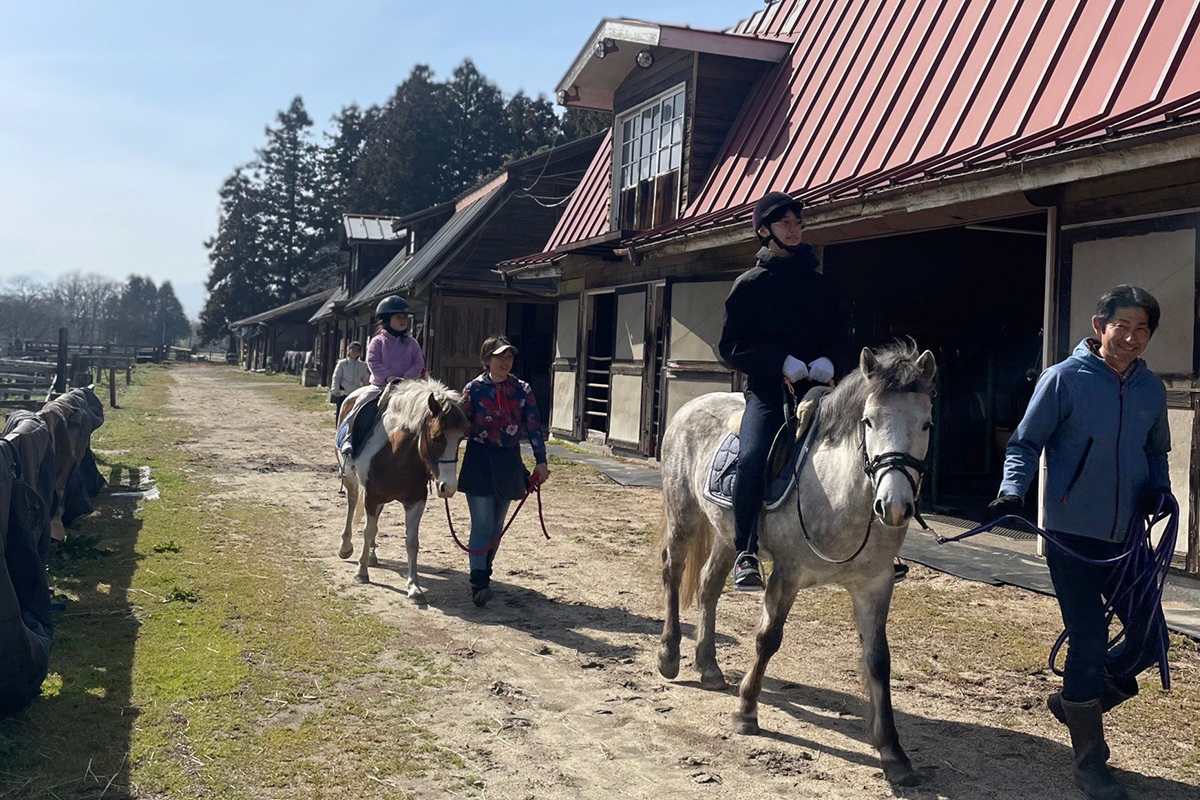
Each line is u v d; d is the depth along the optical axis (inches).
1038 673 211.5
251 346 2554.1
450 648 223.5
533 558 323.9
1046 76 341.7
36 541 203.8
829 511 160.6
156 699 181.2
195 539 325.4
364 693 191.5
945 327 474.9
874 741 160.4
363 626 235.8
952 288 472.4
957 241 471.2
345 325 1498.5
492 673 207.5
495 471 263.7
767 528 176.2
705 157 540.1
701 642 203.6
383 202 2219.5
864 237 386.3
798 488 167.8
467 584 287.3
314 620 239.6
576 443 676.1
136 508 380.2
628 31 546.9
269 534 343.9
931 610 259.1
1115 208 291.3
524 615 254.7
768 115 512.1
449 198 2210.9
